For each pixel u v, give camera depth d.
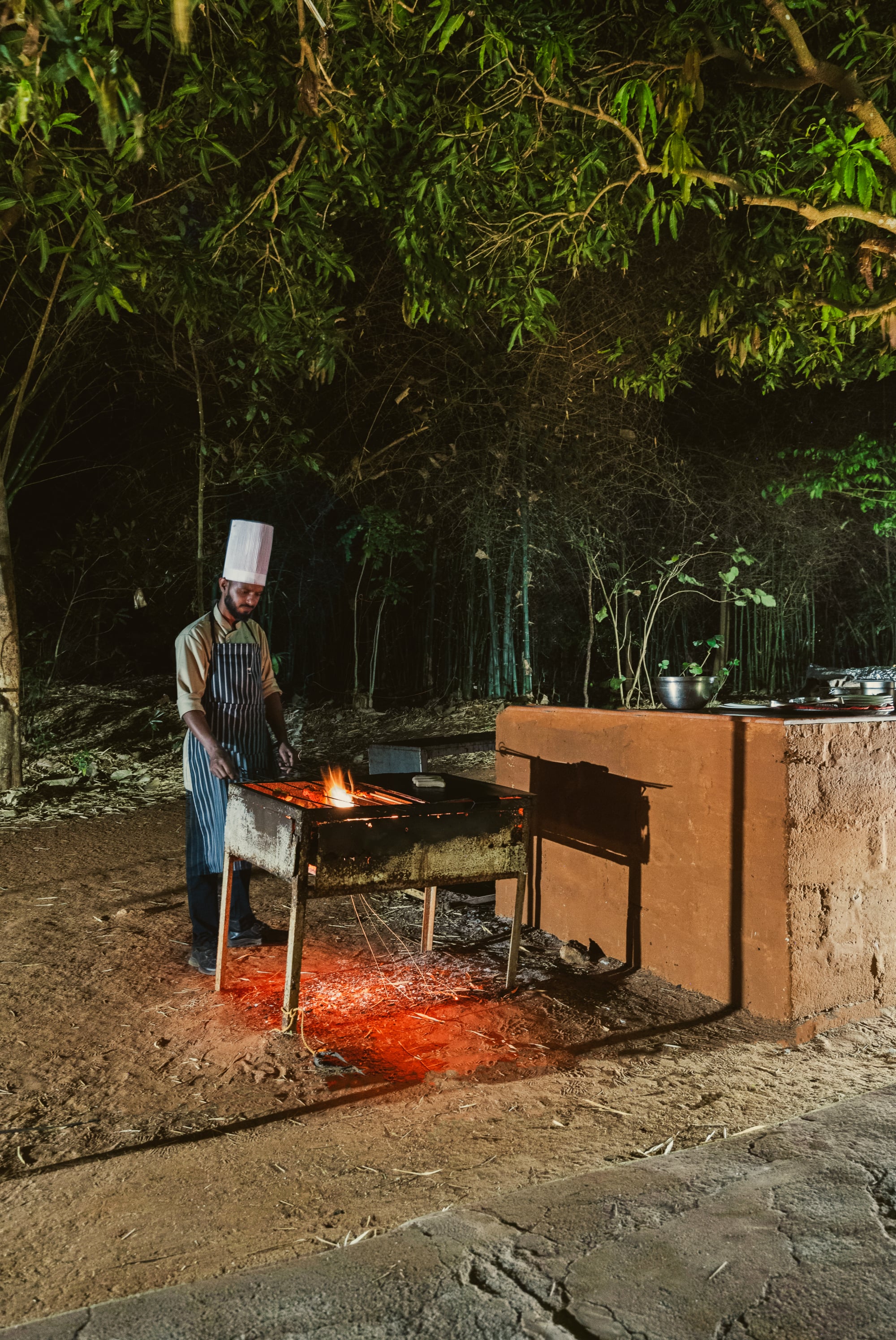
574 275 6.68
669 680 3.93
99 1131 2.57
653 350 7.86
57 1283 1.89
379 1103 2.70
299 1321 1.67
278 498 11.83
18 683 7.79
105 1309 1.73
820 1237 1.90
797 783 3.12
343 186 4.93
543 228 5.40
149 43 3.99
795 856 3.13
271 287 5.19
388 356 10.16
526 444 10.77
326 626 13.53
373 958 3.98
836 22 5.16
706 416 12.06
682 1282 1.76
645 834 3.73
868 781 3.30
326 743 10.21
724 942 3.38
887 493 9.73
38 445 8.80
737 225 5.55
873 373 11.65
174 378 9.66
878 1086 2.77
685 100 4.07
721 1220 1.97
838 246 5.45
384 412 10.98
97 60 2.20
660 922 3.67
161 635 13.41
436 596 13.25
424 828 3.29
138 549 10.80
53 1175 2.34
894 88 5.00
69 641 12.28
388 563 12.91
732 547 11.97
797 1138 2.36
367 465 11.09
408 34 4.41
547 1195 2.10
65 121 3.68
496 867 3.46
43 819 7.05
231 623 3.85
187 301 4.87
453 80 4.76
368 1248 1.90
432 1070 2.92
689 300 7.49
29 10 2.09
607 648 13.41
